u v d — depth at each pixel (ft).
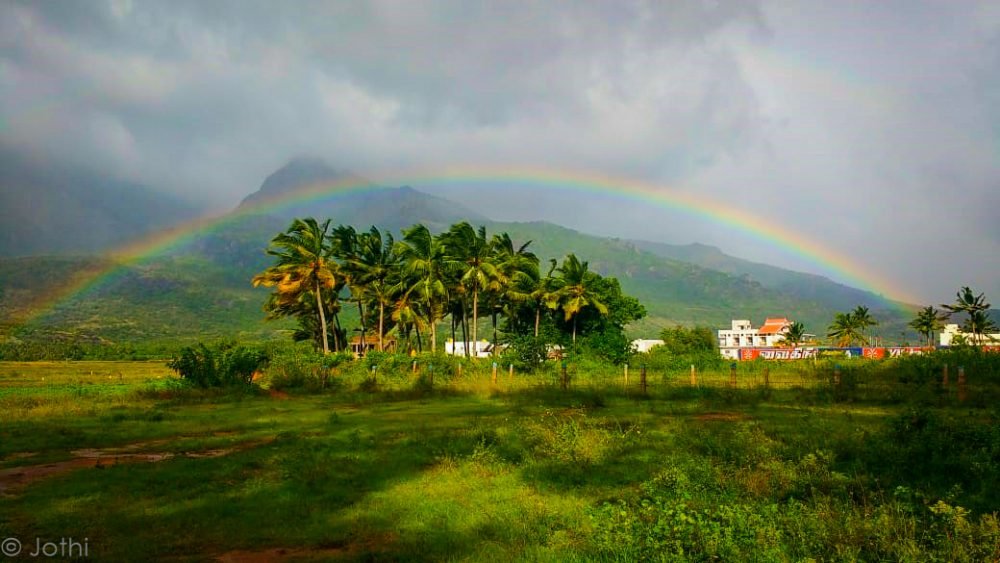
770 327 526.57
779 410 67.41
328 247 159.12
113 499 32.17
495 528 26.96
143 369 214.48
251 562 23.72
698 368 155.12
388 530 27.37
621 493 31.68
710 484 31.30
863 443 40.11
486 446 44.19
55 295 552.82
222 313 579.48
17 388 124.98
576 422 50.72
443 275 168.86
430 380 104.68
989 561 19.88
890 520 23.21
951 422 42.57
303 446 46.19
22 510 30.27
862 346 365.81
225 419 68.44
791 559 21.08
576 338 198.70
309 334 208.23
